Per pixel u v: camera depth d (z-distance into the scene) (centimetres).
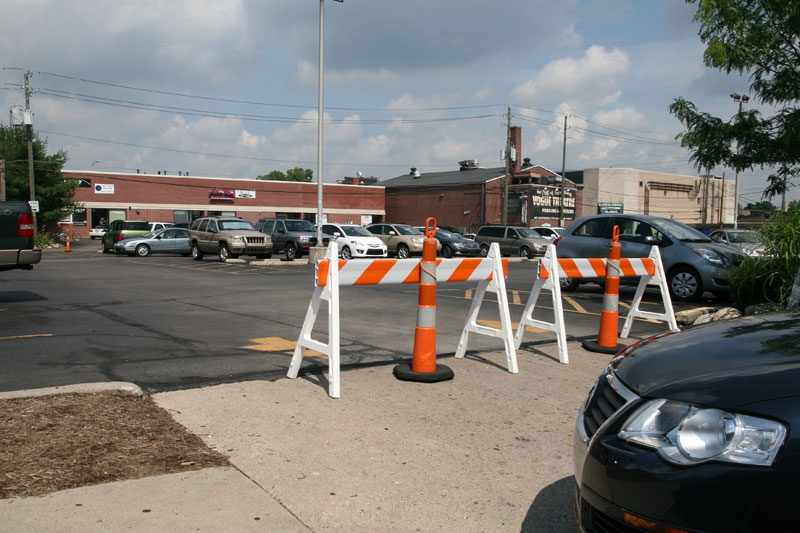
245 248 2412
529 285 1628
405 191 6375
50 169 4809
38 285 1440
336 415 486
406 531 318
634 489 229
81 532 299
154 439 420
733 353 268
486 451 425
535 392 570
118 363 638
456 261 627
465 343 700
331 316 539
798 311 344
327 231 2720
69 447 395
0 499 327
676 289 1221
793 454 203
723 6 977
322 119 2389
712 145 1060
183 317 965
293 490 356
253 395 531
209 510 328
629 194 6919
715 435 219
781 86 1006
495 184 5662
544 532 321
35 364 624
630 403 254
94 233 5384
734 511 206
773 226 996
